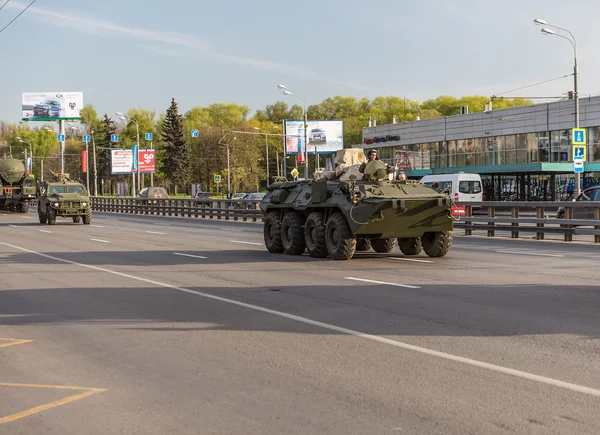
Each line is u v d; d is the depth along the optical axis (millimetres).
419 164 67562
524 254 17922
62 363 7105
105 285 13062
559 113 53094
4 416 5434
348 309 9812
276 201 19000
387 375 6316
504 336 7852
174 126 109250
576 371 6324
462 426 4914
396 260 16594
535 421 4992
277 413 5305
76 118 92000
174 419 5230
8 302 11289
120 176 117438
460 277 13133
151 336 8320
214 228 33219
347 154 18359
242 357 7137
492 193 58438
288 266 15664
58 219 44188
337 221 16656
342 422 5059
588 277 12992
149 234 28766
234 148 99062
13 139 137375
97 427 5109
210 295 11445
